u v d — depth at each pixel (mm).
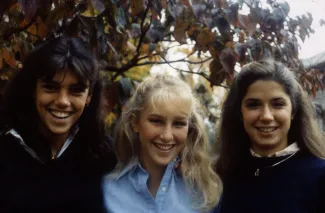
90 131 1935
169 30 2674
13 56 2080
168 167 1948
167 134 1855
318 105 2658
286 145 1960
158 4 2277
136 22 2818
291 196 1776
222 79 2652
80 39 1949
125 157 2025
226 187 1988
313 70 2779
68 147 1846
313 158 1884
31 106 1799
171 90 1887
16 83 1787
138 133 2020
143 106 1912
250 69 1951
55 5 1967
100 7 1904
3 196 1644
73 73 1712
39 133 1794
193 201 1931
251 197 1872
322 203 1751
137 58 2803
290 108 1902
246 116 1917
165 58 2982
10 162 1703
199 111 2154
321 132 2029
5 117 1812
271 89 1864
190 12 2332
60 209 1710
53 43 1743
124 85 2268
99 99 1968
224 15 2271
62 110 1723
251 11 2287
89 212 1772
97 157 1927
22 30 2096
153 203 1881
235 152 2055
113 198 1893
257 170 1913
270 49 2539
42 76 1697
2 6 1792
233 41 2484
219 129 2180
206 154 2057
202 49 2516
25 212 1646
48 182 1717
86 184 1807
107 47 2377
